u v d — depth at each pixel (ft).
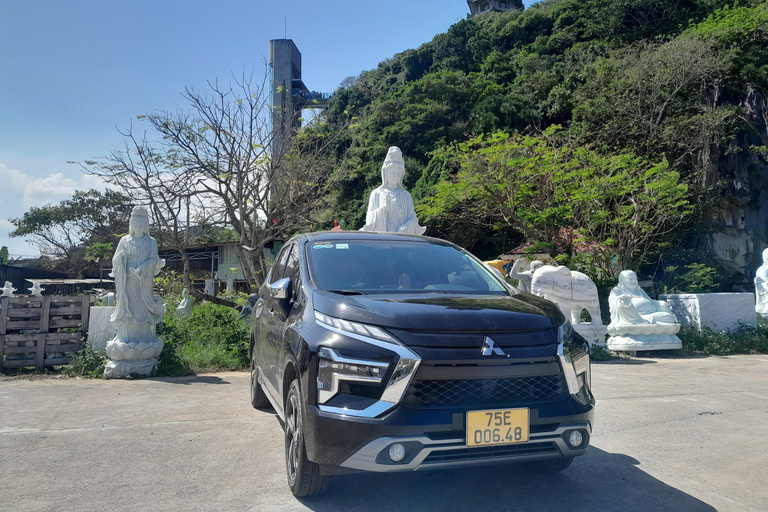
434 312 9.46
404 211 35.88
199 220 42.55
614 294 35.55
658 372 26.86
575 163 52.21
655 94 76.28
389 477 11.53
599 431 15.58
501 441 8.74
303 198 43.47
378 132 114.83
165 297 41.88
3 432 14.79
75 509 9.78
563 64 112.68
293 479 10.27
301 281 12.23
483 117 97.71
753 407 18.78
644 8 115.14
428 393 8.70
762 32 83.05
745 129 79.36
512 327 9.45
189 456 12.84
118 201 40.98
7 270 100.94
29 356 25.09
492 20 175.32
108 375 23.81
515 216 53.62
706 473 12.11
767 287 43.91
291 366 10.91
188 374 25.26
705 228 76.64
